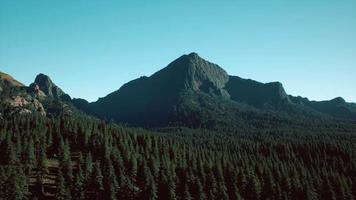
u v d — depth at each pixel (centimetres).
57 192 10850
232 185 13625
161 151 17200
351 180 17038
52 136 17088
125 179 12125
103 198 11612
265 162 18038
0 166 11206
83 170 12875
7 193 10412
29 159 13350
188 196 12031
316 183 15512
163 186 12200
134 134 19625
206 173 14625
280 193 13662
